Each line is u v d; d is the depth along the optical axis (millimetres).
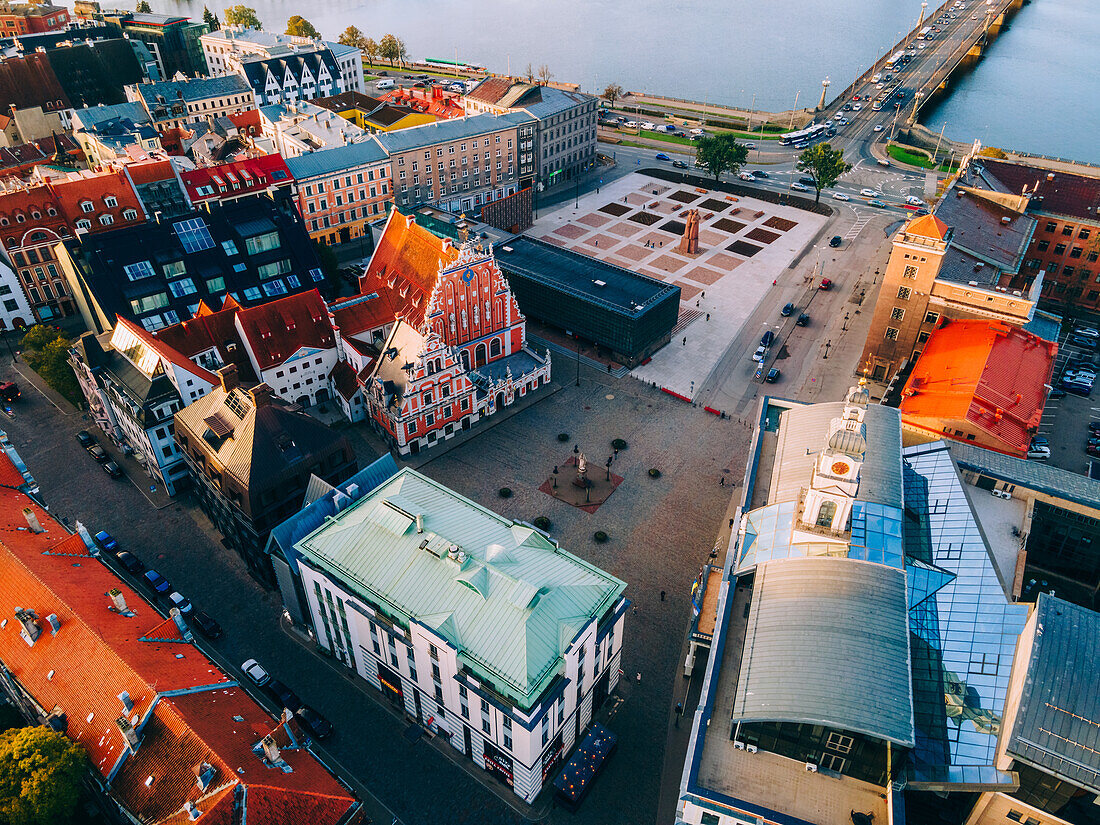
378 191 171000
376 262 134250
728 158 197125
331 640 81750
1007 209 139625
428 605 68875
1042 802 53719
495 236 156500
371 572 72750
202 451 89688
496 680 62969
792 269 165250
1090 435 115250
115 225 140000
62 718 62531
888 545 67750
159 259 123438
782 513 73438
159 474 104125
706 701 61781
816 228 183250
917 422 98438
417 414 109625
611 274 142750
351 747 74500
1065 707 54562
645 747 74312
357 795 70188
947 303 117250
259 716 63219
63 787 56969
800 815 56188
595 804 69500
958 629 64312
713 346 139875
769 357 136625
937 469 83062
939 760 56125
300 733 67062
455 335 117938
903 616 62562
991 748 55875
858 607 63031
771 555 70000
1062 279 144375
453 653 64500
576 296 135000
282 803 54250
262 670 79938
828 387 127938
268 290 132375
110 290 119750
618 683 80312
